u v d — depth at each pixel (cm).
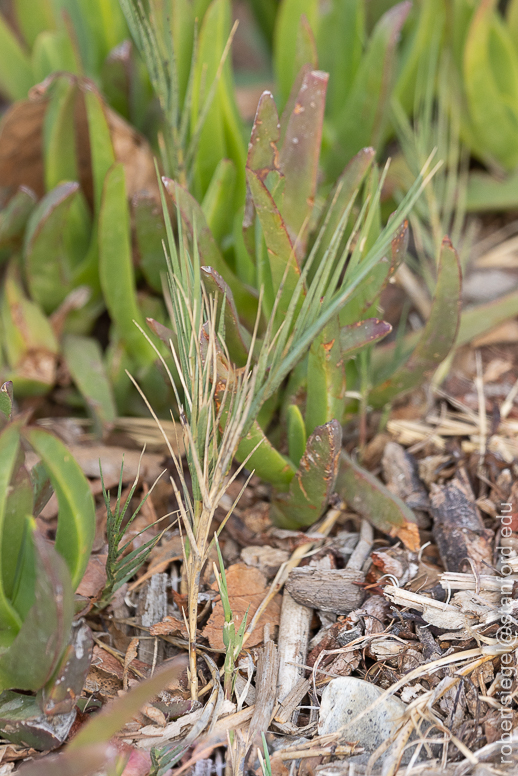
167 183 77
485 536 79
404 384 83
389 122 94
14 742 74
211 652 77
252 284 84
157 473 84
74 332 89
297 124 76
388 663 77
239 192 88
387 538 81
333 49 93
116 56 88
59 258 86
